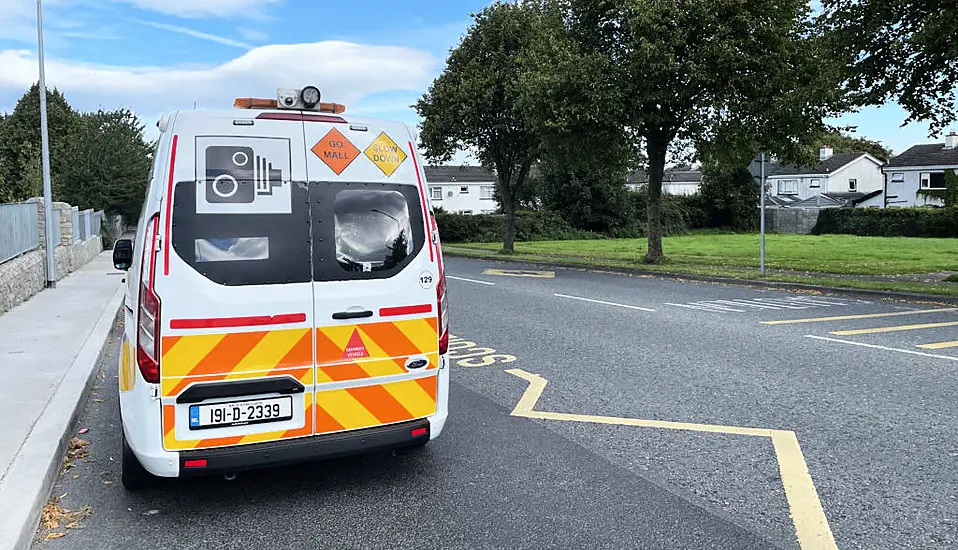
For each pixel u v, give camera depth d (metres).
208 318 3.91
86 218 23.56
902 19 12.84
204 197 3.99
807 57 17.59
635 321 10.65
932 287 13.55
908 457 4.82
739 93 17.98
